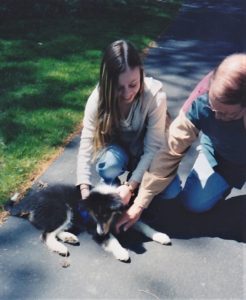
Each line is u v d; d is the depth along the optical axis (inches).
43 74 223.0
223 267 106.5
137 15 381.4
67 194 124.9
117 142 117.7
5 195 130.6
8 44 271.4
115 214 112.3
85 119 114.7
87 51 265.4
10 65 233.6
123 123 111.2
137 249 112.3
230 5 460.4
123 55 97.3
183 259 108.9
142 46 287.0
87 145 115.5
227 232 118.4
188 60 264.7
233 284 101.7
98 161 118.6
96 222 116.0
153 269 105.9
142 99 107.0
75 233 118.7
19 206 126.2
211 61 264.1
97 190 114.1
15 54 252.5
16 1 343.6
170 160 108.4
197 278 103.3
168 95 207.9
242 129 100.8
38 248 112.3
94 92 112.5
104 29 322.0
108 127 110.7
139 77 100.3
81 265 107.2
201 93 103.0
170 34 325.4
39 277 103.5
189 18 386.3
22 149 153.9
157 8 420.5
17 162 146.6
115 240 112.6
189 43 302.8
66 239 114.4
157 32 325.7
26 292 99.6
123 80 98.0
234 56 88.2
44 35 296.5
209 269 105.9
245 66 84.9
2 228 118.8
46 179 139.6
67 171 144.4
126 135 115.0
